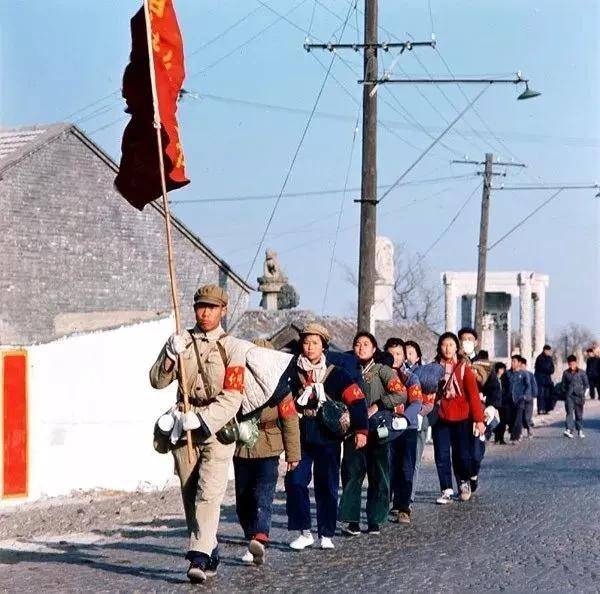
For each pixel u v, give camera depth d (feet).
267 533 48.32
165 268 151.74
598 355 226.17
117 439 81.10
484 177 186.09
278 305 183.01
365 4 109.19
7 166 134.10
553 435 146.10
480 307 187.42
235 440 43.86
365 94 110.11
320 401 52.49
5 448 74.74
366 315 109.60
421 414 68.85
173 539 56.49
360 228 110.42
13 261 135.44
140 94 50.29
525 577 45.52
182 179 50.98
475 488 76.13
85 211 142.51
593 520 62.69
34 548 53.42
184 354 43.73
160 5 49.85
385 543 54.90
